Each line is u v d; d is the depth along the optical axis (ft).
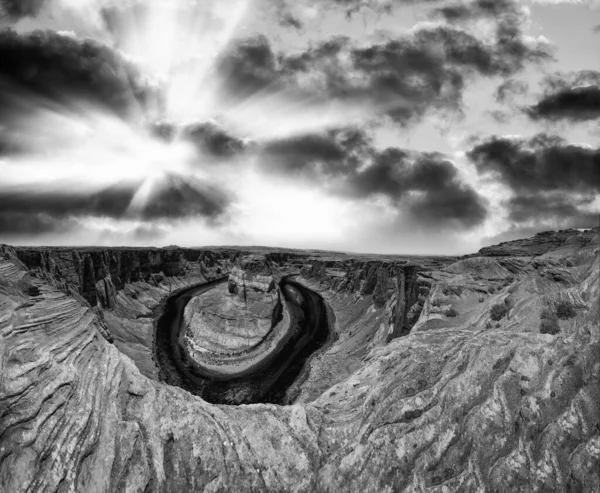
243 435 107.14
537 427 80.94
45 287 162.81
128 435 94.79
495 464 81.30
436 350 125.70
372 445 99.55
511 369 95.61
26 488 72.28
